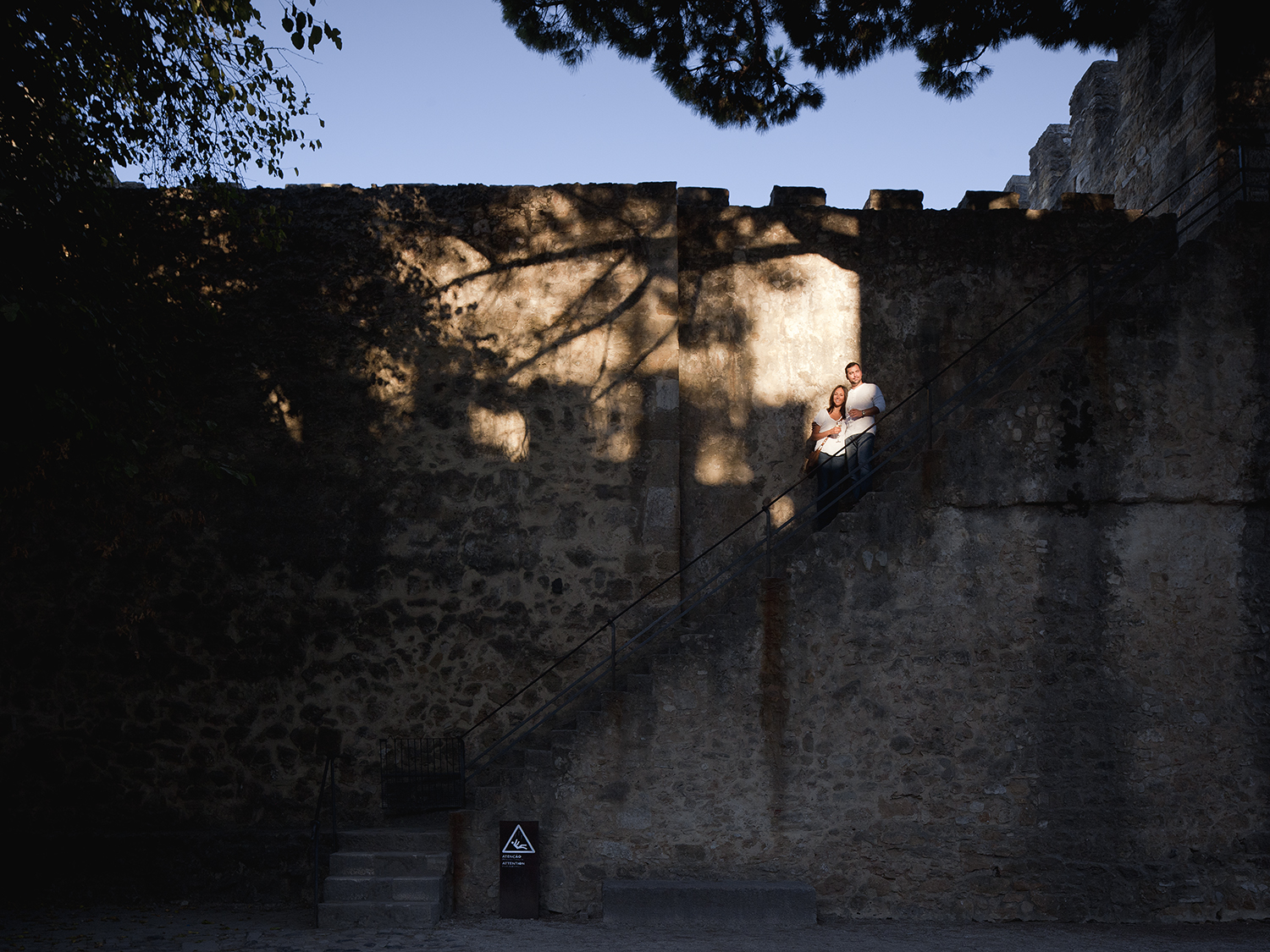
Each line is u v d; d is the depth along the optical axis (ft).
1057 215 32.04
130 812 28.58
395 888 24.61
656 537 29.89
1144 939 23.59
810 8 29.66
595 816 25.45
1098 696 25.99
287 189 30.99
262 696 29.12
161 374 25.17
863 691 25.88
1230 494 26.45
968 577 26.23
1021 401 26.66
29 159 23.53
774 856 25.41
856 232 31.86
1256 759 25.93
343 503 29.96
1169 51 34.45
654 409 30.32
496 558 29.84
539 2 29.73
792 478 30.81
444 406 30.35
